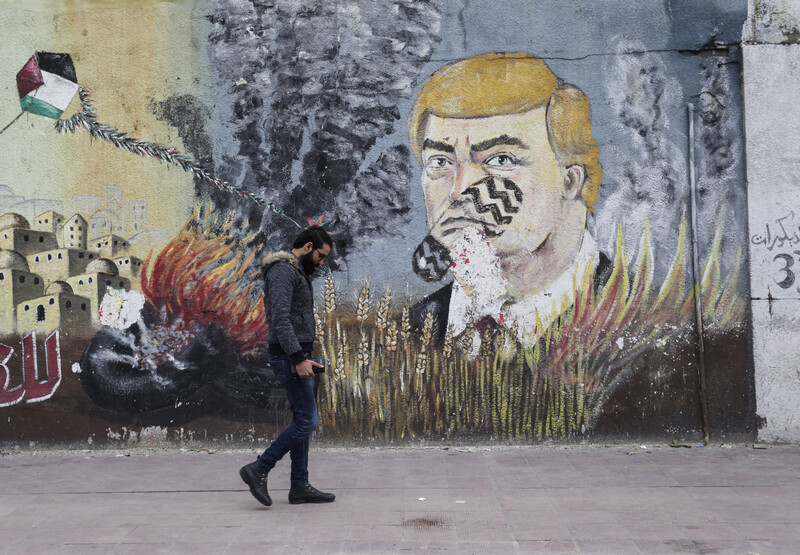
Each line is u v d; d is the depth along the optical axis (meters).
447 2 5.90
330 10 5.91
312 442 5.88
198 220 5.92
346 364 5.88
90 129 5.93
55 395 5.91
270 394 5.87
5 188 5.93
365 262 5.88
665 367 5.82
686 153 5.84
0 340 5.92
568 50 5.86
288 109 5.92
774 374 5.75
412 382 5.87
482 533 3.96
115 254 5.92
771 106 5.79
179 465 5.47
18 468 5.44
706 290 5.80
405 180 5.89
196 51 5.93
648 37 5.86
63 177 5.92
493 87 5.88
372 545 3.81
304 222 5.90
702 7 5.83
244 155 5.92
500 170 5.88
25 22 5.91
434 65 5.90
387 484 4.89
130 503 4.56
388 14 5.92
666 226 5.83
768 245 5.76
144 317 5.91
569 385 5.84
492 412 5.86
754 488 4.71
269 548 3.78
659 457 5.48
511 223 5.87
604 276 5.84
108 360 5.91
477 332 5.86
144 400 5.89
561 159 5.86
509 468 5.25
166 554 3.71
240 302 5.90
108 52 5.93
